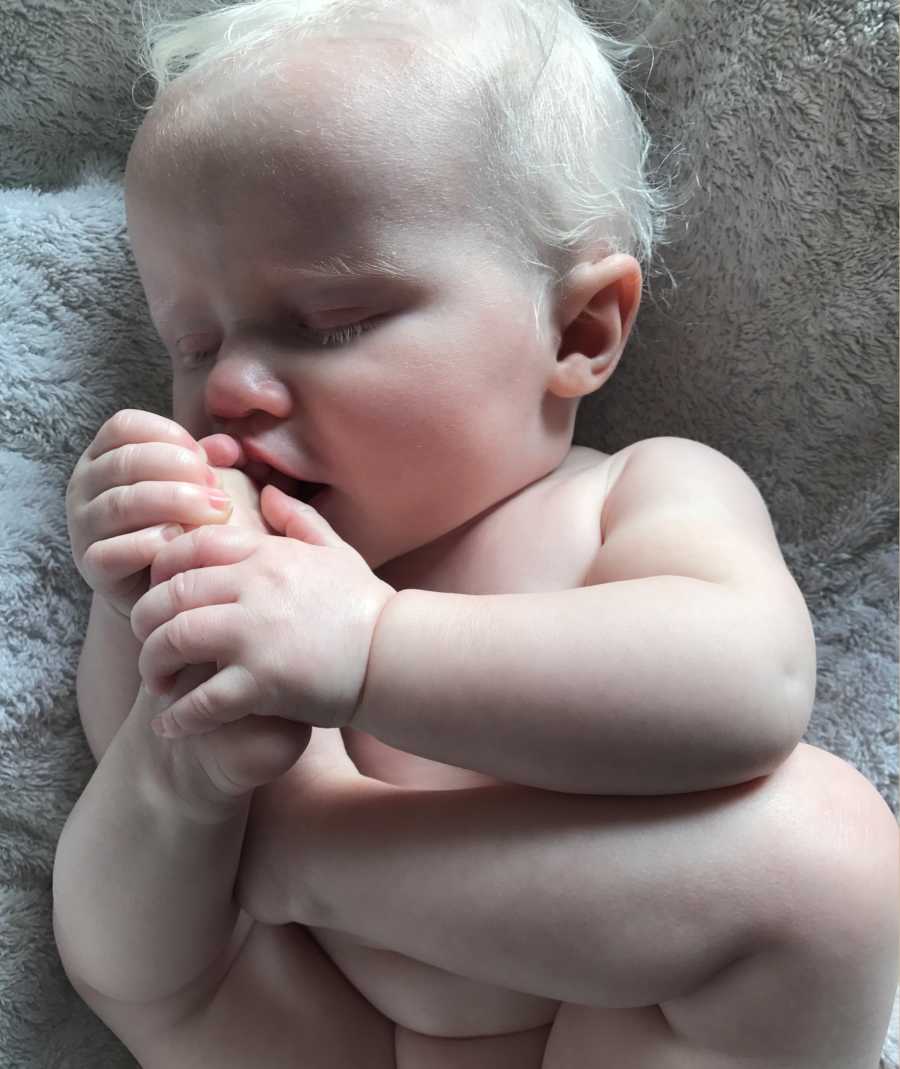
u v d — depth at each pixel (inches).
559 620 23.4
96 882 27.1
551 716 22.9
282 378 27.6
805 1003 24.0
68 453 36.0
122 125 38.9
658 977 23.9
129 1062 33.6
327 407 27.4
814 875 23.8
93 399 36.4
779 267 34.8
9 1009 31.9
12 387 35.6
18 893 32.8
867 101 32.7
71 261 36.6
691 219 35.2
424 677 23.2
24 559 34.4
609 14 35.3
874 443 35.7
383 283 27.4
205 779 24.8
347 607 23.5
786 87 33.4
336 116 27.1
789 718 23.9
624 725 22.8
